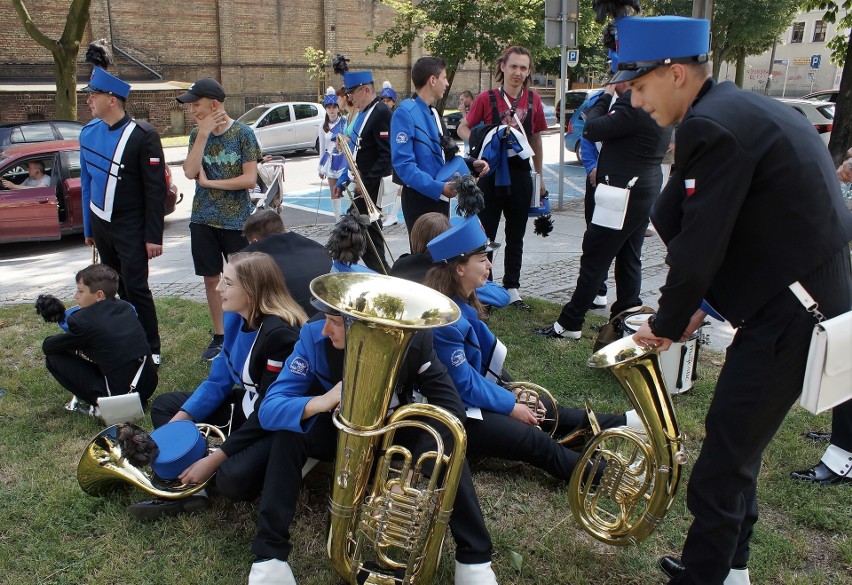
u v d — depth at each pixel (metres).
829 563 2.68
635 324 4.04
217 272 4.82
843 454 3.13
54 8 21.64
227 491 2.82
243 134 4.71
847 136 8.15
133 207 4.52
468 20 17.67
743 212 1.97
